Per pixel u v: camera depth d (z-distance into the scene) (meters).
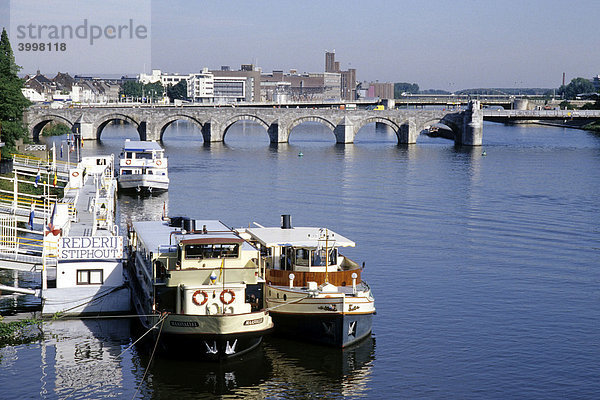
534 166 164.25
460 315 57.09
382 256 75.81
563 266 72.88
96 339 51.16
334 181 135.62
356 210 104.06
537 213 103.50
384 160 176.88
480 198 116.69
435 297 61.59
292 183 132.12
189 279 48.56
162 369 46.19
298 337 51.44
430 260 74.44
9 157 116.00
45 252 58.03
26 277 65.50
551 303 60.47
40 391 42.62
